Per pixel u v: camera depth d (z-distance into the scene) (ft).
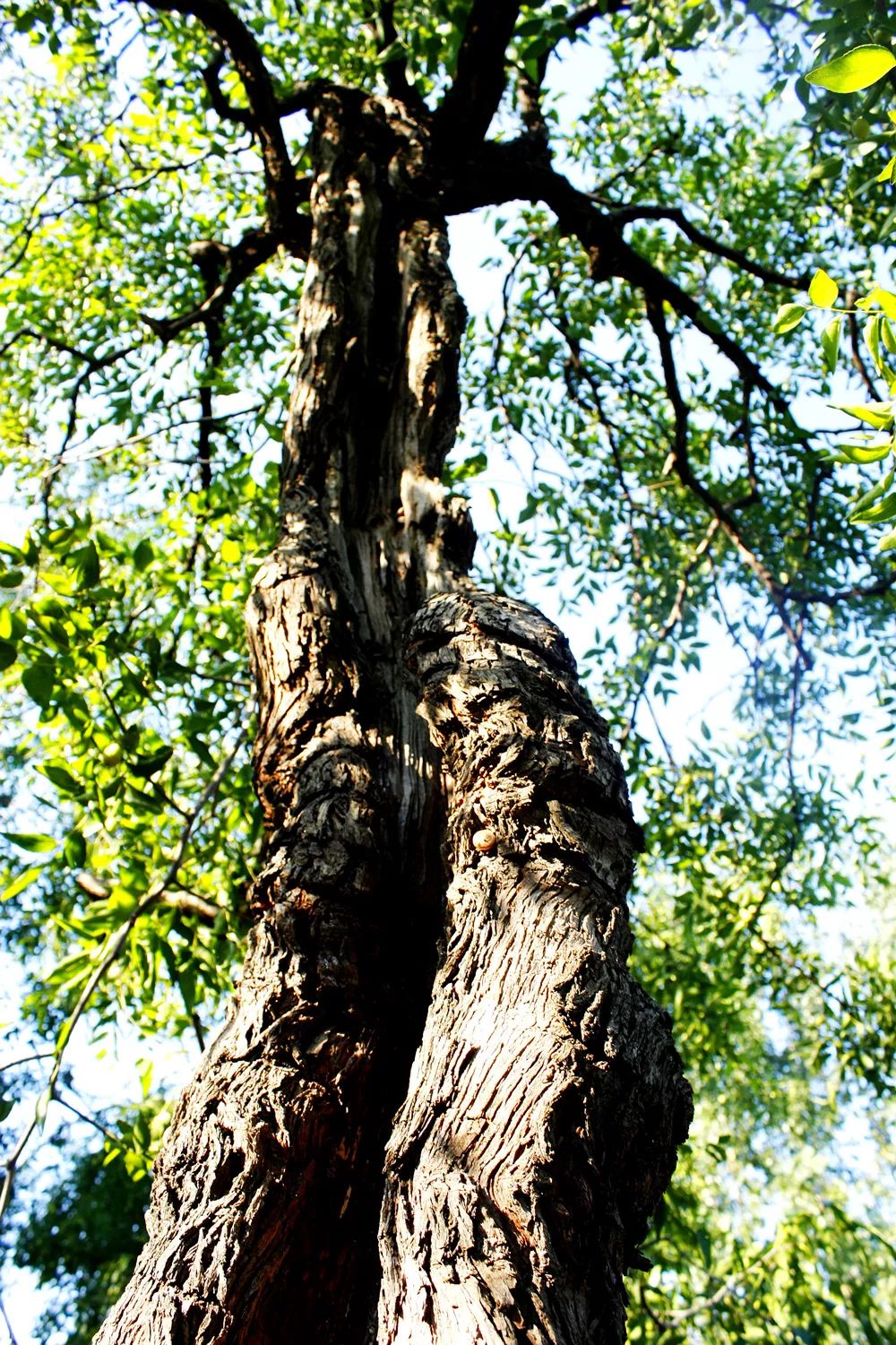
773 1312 14.20
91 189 22.86
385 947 6.47
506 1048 4.96
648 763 22.04
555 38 14.66
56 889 20.27
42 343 22.57
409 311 11.84
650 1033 5.29
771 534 24.41
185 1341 4.63
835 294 6.68
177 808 11.29
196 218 23.63
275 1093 5.41
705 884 23.48
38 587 11.51
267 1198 5.07
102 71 19.85
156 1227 5.17
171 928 12.45
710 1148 17.60
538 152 16.90
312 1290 5.09
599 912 5.64
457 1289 4.06
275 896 6.56
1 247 22.85
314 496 10.25
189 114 20.65
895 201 16.30
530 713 6.63
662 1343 16.69
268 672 8.52
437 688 6.98
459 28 14.28
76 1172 30.25
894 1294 15.42
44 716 10.53
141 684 11.35
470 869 6.08
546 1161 4.47
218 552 16.21
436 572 9.37
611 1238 4.51
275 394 18.35
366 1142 5.60
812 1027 22.40
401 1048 6.16
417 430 10.79
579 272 23.98
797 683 20.36
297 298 22.97
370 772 7.48
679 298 18.78
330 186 13.52
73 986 12.41
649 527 24.56
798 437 20.51
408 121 14.90
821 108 11.88
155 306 23.30
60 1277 29.30
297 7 20.07
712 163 22.98
